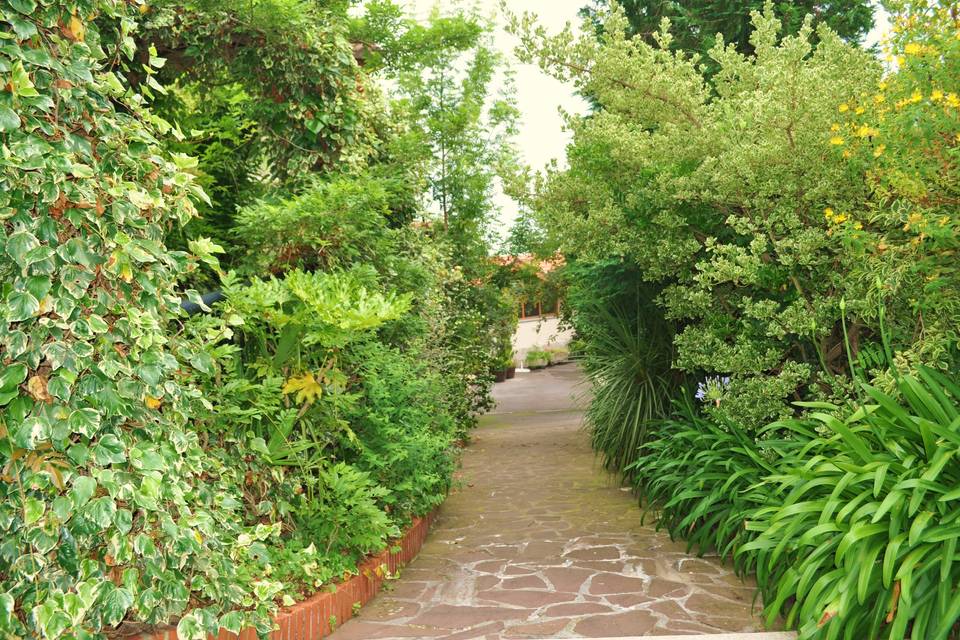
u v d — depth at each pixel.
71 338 2.77
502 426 13.45
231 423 4.29
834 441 3.87
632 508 6.72
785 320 5.08
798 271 5.45
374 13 9.45
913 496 2.99
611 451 8.09
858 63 5.00
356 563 4.57
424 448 5.42
